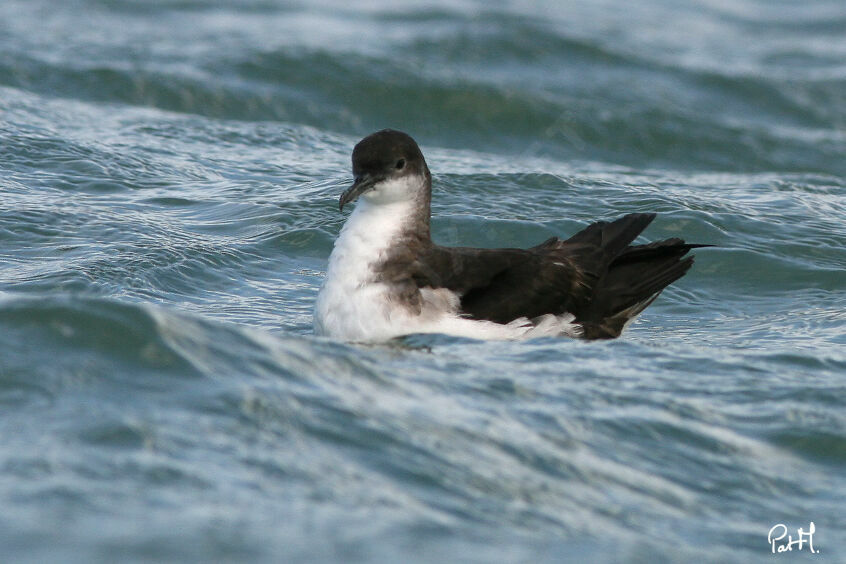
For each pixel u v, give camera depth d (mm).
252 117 24859
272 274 15688
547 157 24953
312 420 9031
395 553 7266
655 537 8258
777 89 29312
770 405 10656
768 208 19141
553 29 31297
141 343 9672
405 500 8141
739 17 38281
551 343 12078
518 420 9711
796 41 35438
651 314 15008
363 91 26359
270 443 8594
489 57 29359
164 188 18766
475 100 26578
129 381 9188
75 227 16391
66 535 6953
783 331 13984
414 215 12984
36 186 18047
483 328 12508
